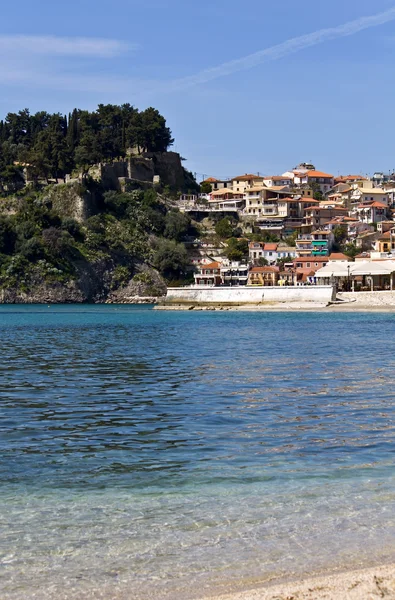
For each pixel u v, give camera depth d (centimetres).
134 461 2439
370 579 1470
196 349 6359
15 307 17700
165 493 2072
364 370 4731
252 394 3788
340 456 2459
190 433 2862
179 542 1703
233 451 2559
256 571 1541
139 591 1466
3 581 1519
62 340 7481
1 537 1747
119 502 1994
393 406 3381
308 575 1513
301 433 2830
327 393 3791
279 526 1792
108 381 4306
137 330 9138
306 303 14188
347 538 1709
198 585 1484
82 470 2327
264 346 6619
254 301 15012
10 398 3709
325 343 6900
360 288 15525
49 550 1669
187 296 15962
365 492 2048
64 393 3866
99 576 1536
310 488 2094
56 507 1956
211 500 2000
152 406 3462
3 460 2456
